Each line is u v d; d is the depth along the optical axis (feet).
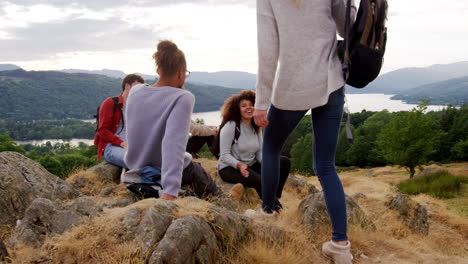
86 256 5.62
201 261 5.80
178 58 7.86
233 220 6.97
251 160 13.17
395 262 7.86
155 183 8.29
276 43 6.33
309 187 16.93
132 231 5.97
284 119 6.95
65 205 7.02
